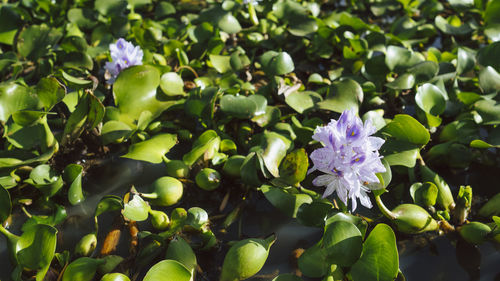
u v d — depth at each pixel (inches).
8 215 24.1
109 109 30.3
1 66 33.9
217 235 25.3
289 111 33.7
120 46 32.0
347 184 22.2
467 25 41.6
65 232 25.2
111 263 23.0
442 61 37.3
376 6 45.7
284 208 24.6
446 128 30.7
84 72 35.1
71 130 27.7
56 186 25.6
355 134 21.2
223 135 30.3
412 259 24.1
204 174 26.7
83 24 41.1
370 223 25.9
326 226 22.0
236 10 41.6
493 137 28.2
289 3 41.2
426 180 27.0
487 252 24.5
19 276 21.1
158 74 31.1
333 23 42.1
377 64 34.9
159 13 42.9
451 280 23.2
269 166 25.5
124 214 23.4
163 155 27.4
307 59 39.9
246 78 36.4
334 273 21.7
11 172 26.3
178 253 22.4
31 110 26.6
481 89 31.9
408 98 35.0
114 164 29.5
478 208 27.1
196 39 38.2
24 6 41.8
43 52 36.6
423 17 46.3
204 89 31.4
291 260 24.0
